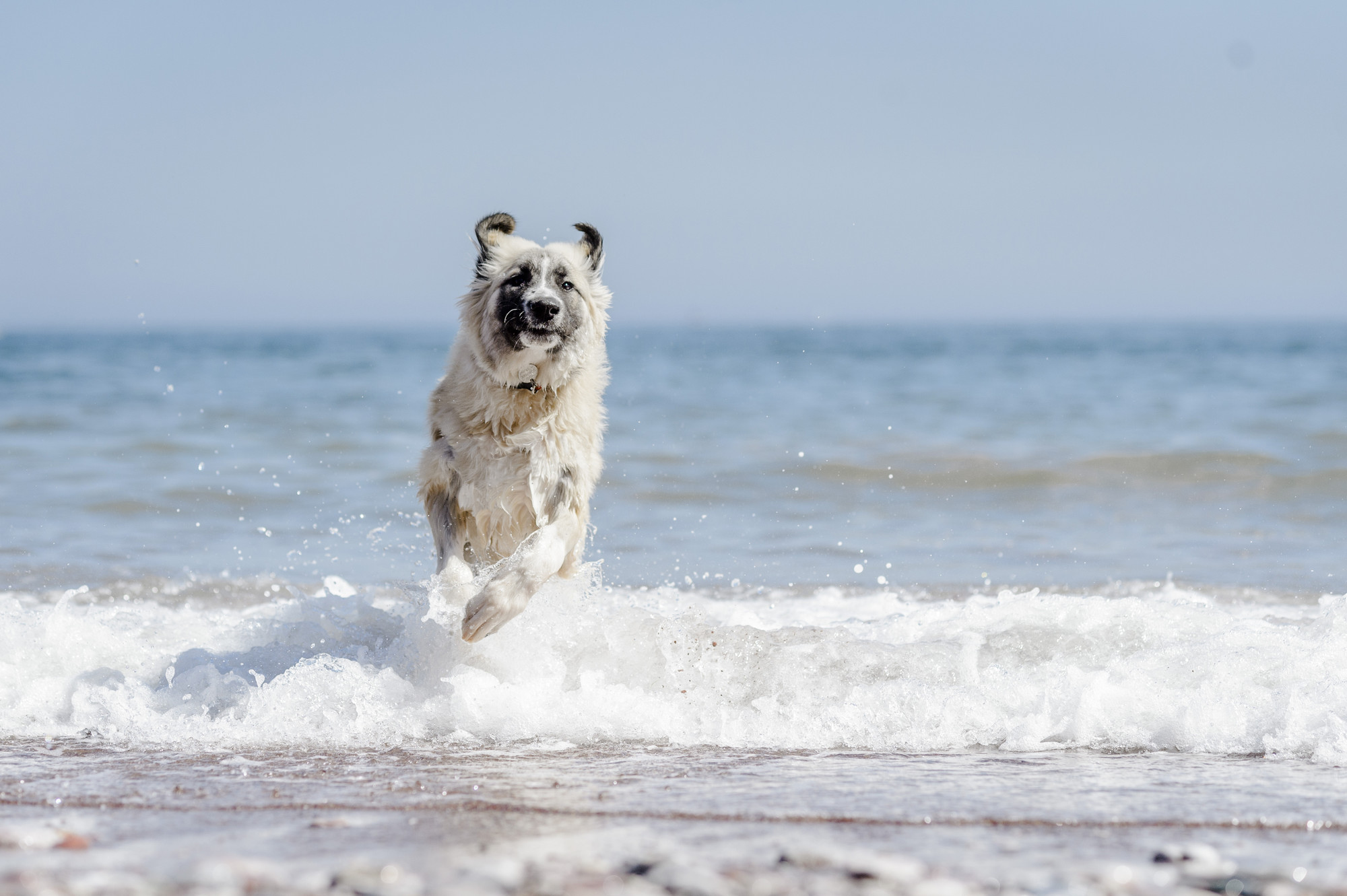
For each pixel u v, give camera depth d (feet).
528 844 12.19
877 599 29.86
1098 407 81.71
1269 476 49.60
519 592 20.38
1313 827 13.03
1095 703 18.11
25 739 17.88
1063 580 32.42
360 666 20.04
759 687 19.85
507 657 20.47
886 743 17.70
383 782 15.15
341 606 26.08
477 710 18.40
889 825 13.05
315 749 17.19
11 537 38.47
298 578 33.53
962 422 72.79
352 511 43.55
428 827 12.90
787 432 67.62
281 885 10.62
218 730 18.02
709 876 10.73
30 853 11.81
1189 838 12.59
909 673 20.16
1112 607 23.97
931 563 35.04
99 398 89.56
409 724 18.33
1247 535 38.86
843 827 13.00
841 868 11.20
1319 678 18.95
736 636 21.39
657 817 13.38
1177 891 10.63
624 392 98.32
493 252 23.95
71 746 17.43
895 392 97.96
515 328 22.22
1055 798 14.32
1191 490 47.98
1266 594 29.89
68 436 63.93
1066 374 125.39
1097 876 11.05
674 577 33.22
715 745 17.63
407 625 21.90
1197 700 18.02
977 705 18.53
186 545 37.70
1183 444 59.77
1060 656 21.35
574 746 17.56
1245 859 11.77
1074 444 60.95
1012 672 19.99
